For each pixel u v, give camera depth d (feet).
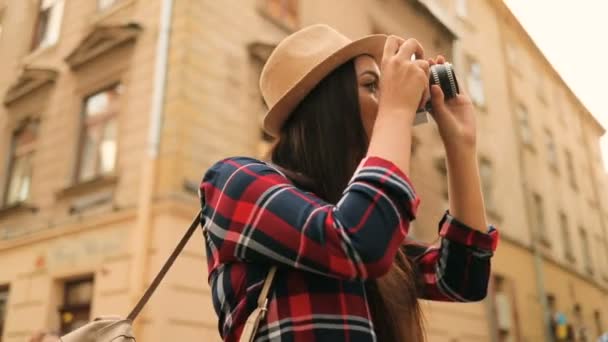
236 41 20.86
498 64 43.37
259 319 2.33
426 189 29.86
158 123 18.33
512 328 33.40
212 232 2.57
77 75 22.94
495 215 35.63
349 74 2.98
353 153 2.90
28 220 22.44
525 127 45.14
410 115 2.54
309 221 2.28
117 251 18.10
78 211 20.29
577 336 41.65
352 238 2.19
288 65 3.17
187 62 18.75
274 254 2.34
